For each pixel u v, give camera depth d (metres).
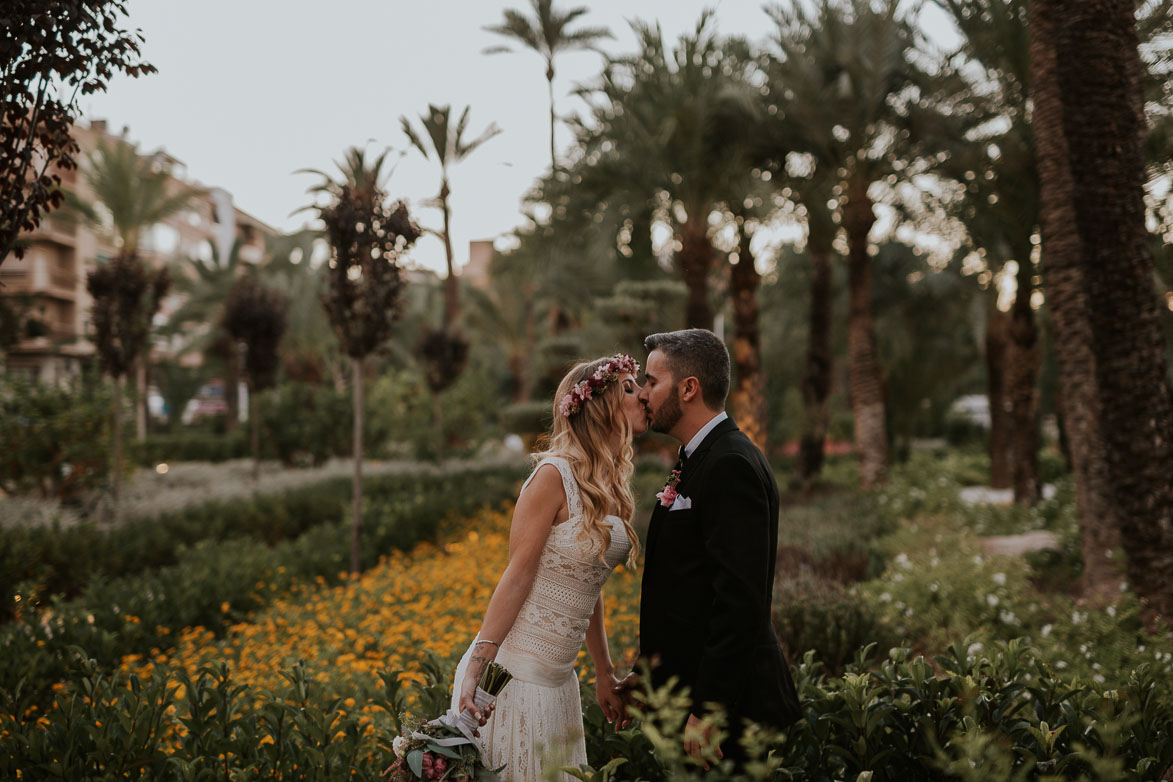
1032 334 13.80
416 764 2.07
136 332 12.65
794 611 5.04
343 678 4.28
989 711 2.41
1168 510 5.02
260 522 10.48
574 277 16.14
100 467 11.71
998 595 5.87
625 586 6.88
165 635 5.75
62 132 3.40
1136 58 5.21
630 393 2.41
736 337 14.38
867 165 14.22
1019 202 12.12
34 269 31.98
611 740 2.42
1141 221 5.16
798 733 2.38
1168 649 4.20
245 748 2.57
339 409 19.92
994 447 18.75
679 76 12.54
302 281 26.55
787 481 16.25
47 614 5.39
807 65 13.52
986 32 11.56
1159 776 2.30
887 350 20.30
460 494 12.95
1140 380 5.10
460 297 29.44
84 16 3.11
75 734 2.60
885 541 8.98
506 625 2.18
